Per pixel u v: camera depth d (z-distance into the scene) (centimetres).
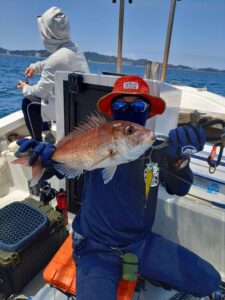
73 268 152
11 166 262
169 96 157
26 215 177
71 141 108
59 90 177
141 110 116
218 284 147
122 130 92
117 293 135
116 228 144
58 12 256
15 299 159
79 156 105
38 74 304
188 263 144
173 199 184
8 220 172
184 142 116
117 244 145
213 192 183
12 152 259
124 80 121
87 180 150
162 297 164
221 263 181
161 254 145
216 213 173
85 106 171
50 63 253
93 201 146
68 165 110
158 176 141
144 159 136
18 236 161
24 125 303
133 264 136
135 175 138
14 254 154
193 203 181
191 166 185
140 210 143
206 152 187
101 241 146
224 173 177
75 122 180
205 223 177
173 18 213
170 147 121
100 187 142
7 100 1020
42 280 178
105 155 97
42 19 265
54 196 203
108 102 125
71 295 146
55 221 182
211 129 204
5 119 286
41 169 126
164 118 159
